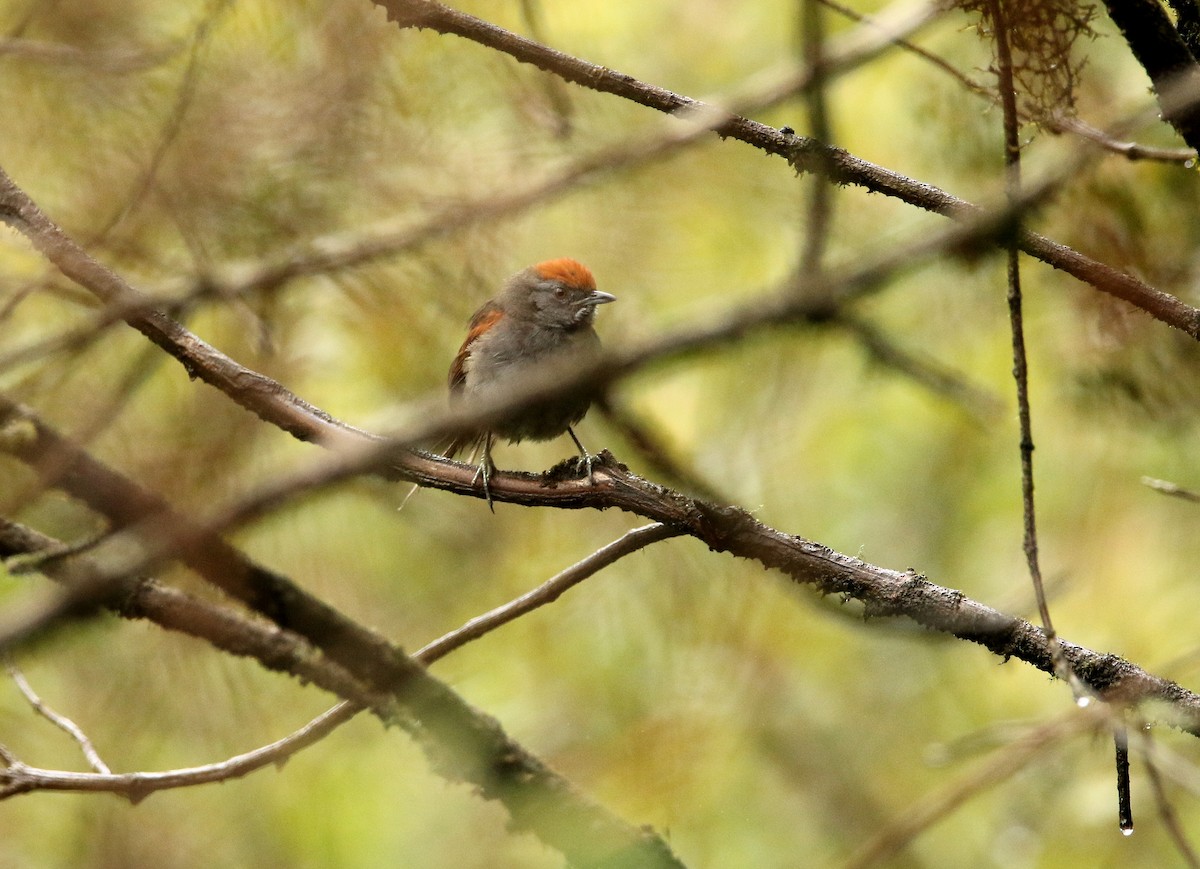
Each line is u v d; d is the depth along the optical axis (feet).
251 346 33.60
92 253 27.99
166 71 29.63
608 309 39.70
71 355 24.13
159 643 31.50
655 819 41.22
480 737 24.63
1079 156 21.57
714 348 14.24
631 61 45.52
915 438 50.98
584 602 41.14
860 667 52.34
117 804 42.22
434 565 42.55
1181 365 34.99
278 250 29.76
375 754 49.14
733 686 41.93
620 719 42.16
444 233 30.12
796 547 22.59
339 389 37.42
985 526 49.08
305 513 36.96
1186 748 39.37
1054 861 41.11
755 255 39.81
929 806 33.19
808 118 29.27
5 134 29.50
